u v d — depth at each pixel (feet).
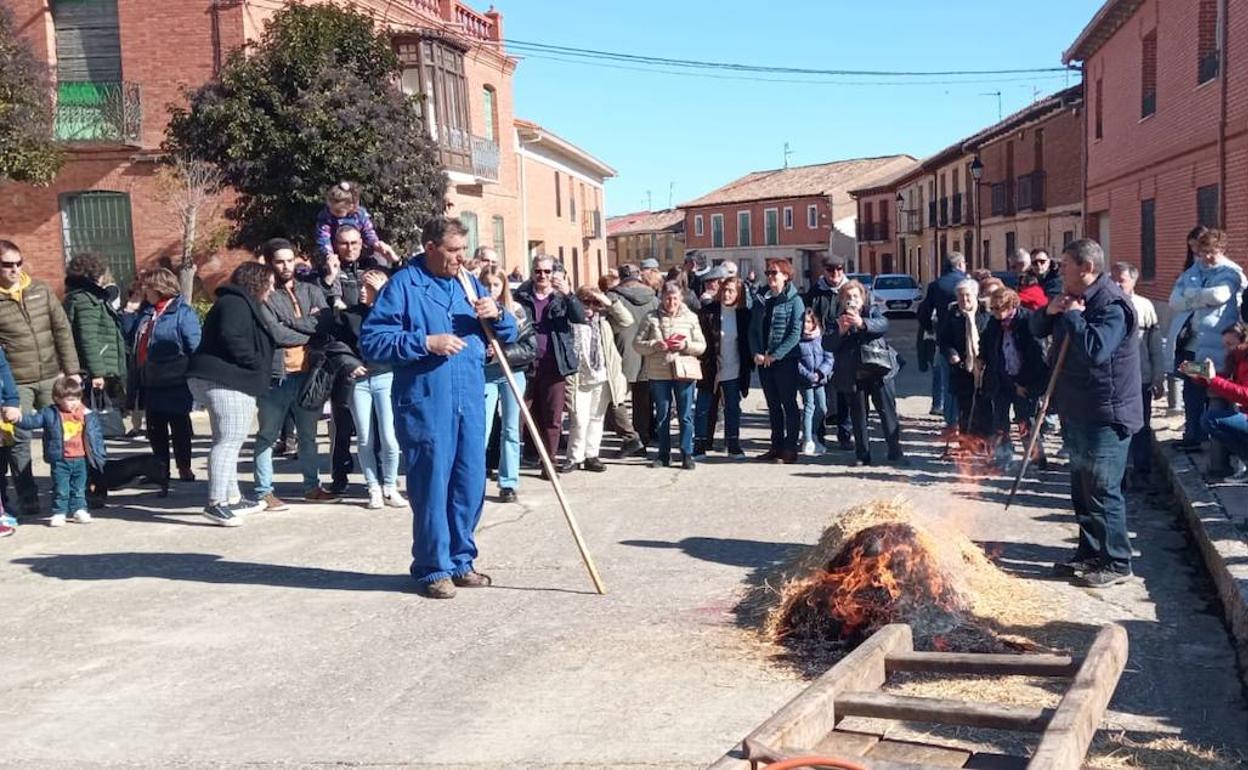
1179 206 67.87
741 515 28.66
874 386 35.73
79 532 28.58
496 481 34.09
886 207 218.38
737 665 17.70
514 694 16.75
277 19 59.72
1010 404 34.30
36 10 70.69
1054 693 16.02
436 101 88.58
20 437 29.58
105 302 37.60
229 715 16.28
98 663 18.65
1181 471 29.73
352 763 14.52
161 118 71.05
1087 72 95.50
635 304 38.11
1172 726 15.14
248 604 21.83
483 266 30.32
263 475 30.53
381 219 58.95
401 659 18.45
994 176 140.05
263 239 58.54
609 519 28.55
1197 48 63.46
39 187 71.56
